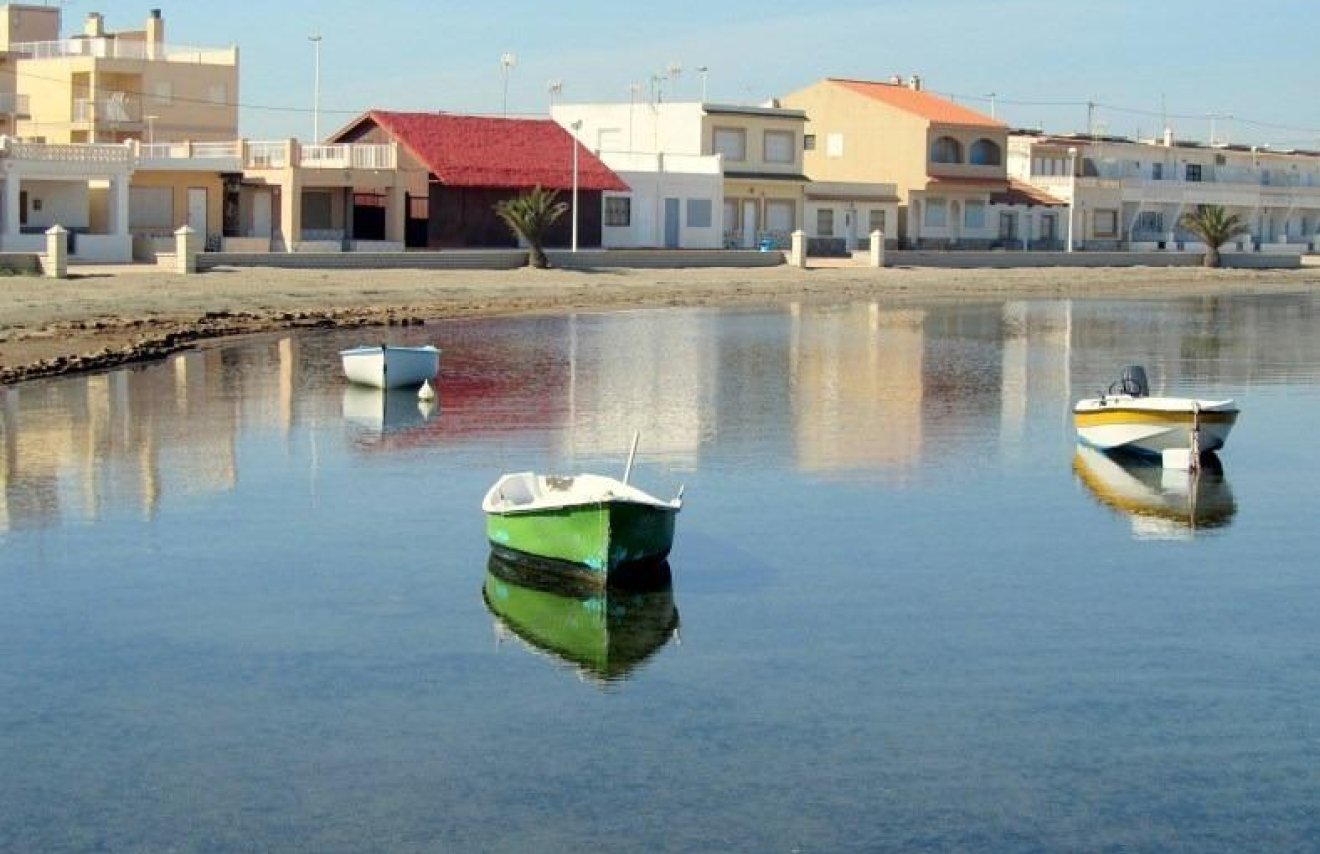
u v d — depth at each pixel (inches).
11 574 948.6
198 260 2728.8
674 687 770.2
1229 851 608.4
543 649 821.9
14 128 3705.7
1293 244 5280.5
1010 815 634.8
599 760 682.8
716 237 3804.1
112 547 1010.7
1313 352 2305.6
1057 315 2935.5
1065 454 1380.4
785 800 645.9
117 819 626.5
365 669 791.7
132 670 788.0
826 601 911.0
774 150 4037.9
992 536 1071.0
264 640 833.5
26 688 761.6
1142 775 671.8
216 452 1326.3
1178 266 4372.5
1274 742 708.0
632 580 946.1
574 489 1015.0
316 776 666.2
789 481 1239.5
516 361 2000.5
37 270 2564.0
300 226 3090.6
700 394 1724.9
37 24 4094.5
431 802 642.8
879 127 4279.0
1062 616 887.7
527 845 607.5
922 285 3548.2
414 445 1376.7
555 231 3486.7
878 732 715.4
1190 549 1043.9
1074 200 4552.2
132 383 1708.9
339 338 2196.1
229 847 604.7
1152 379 1967.3
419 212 3304.6
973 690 768.9
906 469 1298.0
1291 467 1339.8
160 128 3693.4
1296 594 936.9
